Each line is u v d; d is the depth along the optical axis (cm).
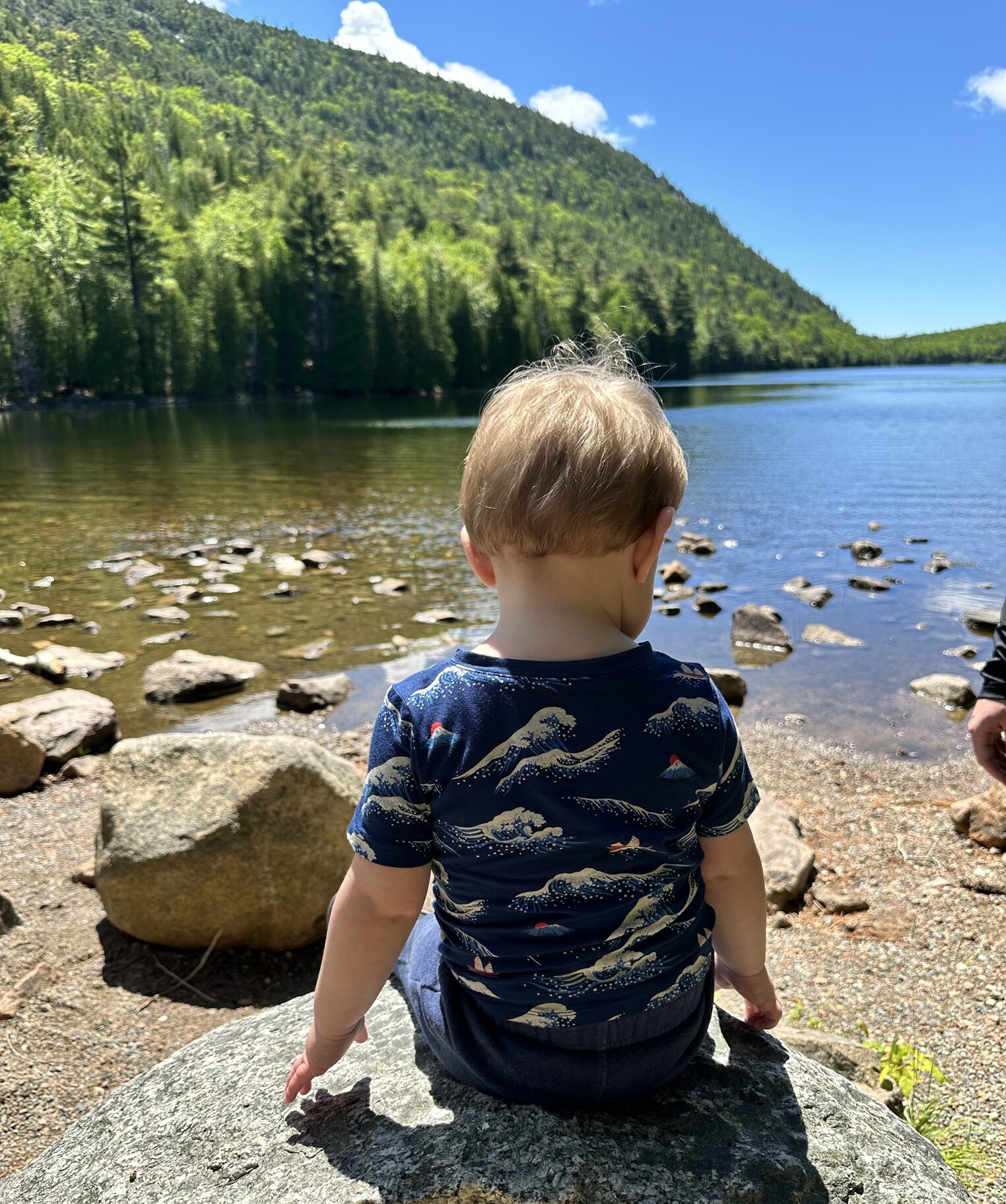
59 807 455
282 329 7194
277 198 10125
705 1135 132
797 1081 147
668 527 126
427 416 4559
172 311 5922
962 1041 297
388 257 8725
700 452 2398
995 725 213
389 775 121
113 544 1195
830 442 2655
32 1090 262
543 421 123
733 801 129
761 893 139
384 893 124
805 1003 318
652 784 119
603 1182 122
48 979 312
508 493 122
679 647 766
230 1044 166
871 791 498
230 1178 130
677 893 126
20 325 5134
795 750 557
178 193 9888
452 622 830
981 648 756
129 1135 144
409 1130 133
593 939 120
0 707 557
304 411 5072
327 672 698
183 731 585
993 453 2327
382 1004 174
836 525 1352
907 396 5731
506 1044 126
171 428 3572
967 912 373
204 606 884
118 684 669
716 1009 170
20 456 2425
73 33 19262
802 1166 129
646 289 10144
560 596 124
